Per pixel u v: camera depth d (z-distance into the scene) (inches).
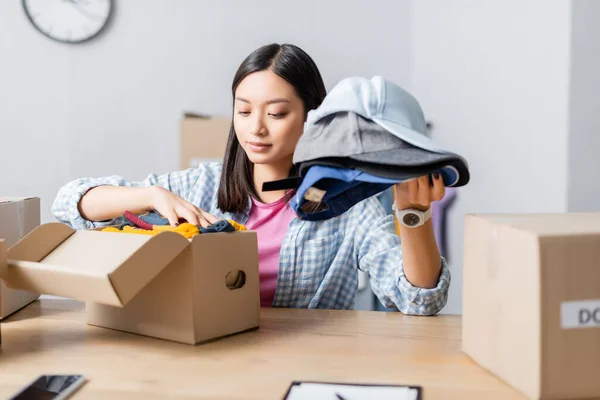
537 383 27.6
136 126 131.0
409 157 31.9
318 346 36.4
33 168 131.9
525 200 91.3
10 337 38.9
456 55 110.0
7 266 37.8
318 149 34.1
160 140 131.0
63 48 129.6
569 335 27.7
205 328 37.1
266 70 49.2
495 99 98.6
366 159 32.3
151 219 44.3
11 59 130.0
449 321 42.2
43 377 30.8
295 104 49.9
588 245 27.7
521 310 28.8
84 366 33.1
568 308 27.6
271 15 128.4
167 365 33.2
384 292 48.4
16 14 129.0
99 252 36.2
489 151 100.5
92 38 129.4
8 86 130.6
